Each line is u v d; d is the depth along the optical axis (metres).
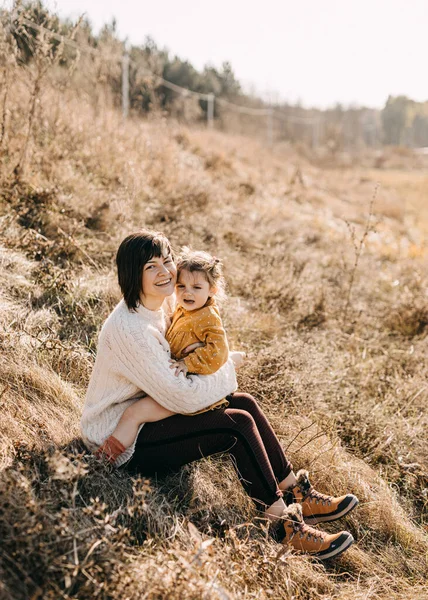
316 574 2.75
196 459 2.87
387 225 12.90
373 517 3.26
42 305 4.07
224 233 6.63
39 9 5.84
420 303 6.04
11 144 5.76
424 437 4.02
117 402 2.85
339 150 37.03
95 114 7.81
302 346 4.61
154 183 7.14
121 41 8.85
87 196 5.73
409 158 39.59
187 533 2.64
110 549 2.29
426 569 3.05
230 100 32.50
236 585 2.46
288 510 2.83
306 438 3.58
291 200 11.92
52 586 2.12
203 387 2.76
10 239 4.53
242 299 5.28
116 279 4.61
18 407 3.06
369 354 5.16
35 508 2.23
